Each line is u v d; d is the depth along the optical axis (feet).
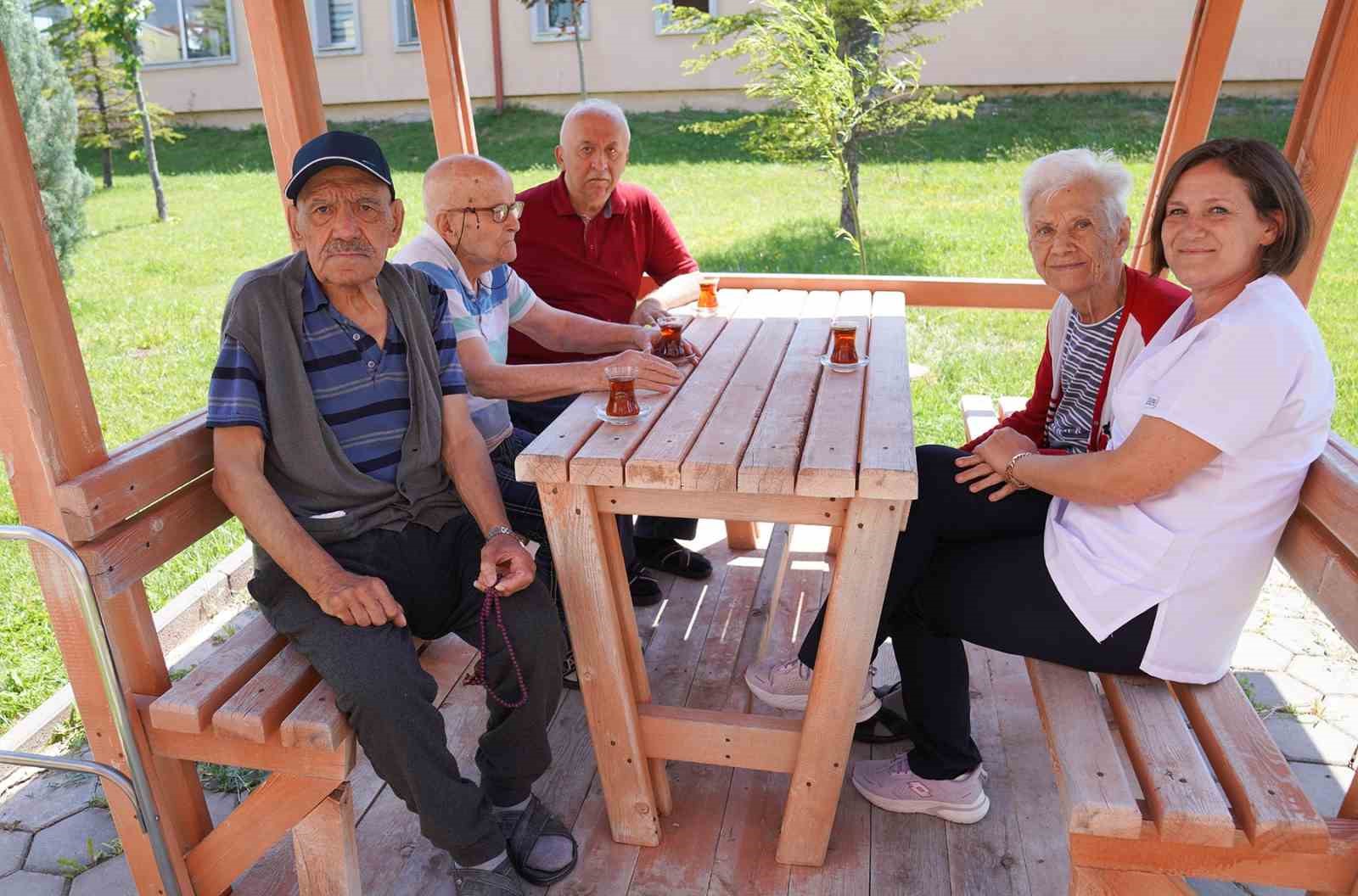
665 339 9.04
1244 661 9.91
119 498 6.19
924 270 25.61
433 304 7.60
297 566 6.46
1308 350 5.56
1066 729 5.94
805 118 25.64
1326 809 7.92
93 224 35.81
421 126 49.32
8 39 25.29
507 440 9.42
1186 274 5.87
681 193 35.58
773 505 6.65
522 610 6.89
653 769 7.80
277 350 6.66
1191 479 5.84
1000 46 43.52
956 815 7.76
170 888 6.82
